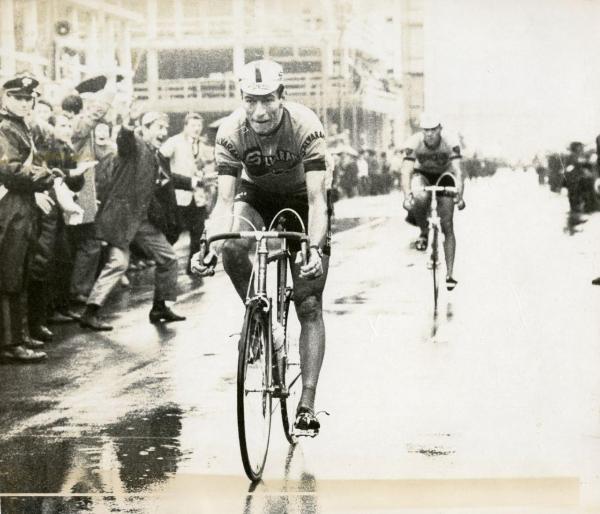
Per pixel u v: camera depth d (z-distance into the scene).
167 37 11.45
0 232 10.27
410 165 10.95
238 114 6.30
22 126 10.62
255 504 5.72
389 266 11.09
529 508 5.67
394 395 8.34
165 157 11.23
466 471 6.45
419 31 11.80
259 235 5.90
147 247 10.93
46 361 9.80
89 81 11.09
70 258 10.57
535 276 11.09
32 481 6.22
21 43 11.01
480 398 8.35
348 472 6.41
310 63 11.82
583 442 7.15
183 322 10.77
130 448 7.02
